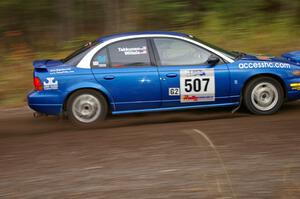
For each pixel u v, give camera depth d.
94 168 5.48
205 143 6.23
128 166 5.50
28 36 14.02
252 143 6.14
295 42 13.44
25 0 13.80
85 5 14.34
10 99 10.45
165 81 7.74
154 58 7.80
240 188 4.71
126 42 7.82
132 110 7.85
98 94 7.75
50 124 8.14
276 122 7.23
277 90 7.90
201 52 7.86
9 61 12.84
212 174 5.11
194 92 7.81
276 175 5.00
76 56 7.87
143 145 6.32
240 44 13.45
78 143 6.63
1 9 13.76
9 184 5.11
